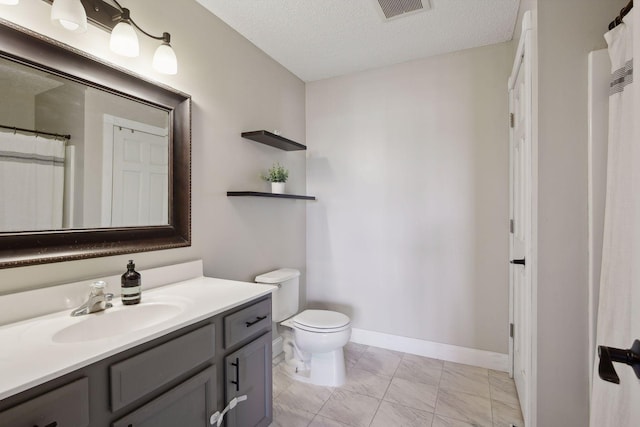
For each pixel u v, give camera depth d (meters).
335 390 2.06
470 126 2.40
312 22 2.05
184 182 1.71
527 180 1.47
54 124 1.19
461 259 2.43
